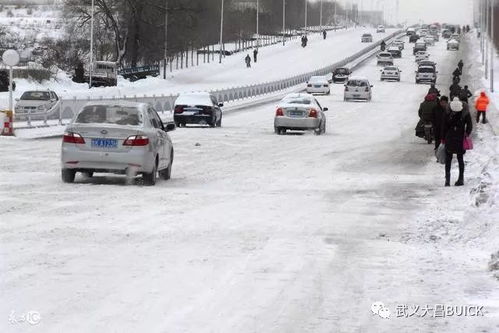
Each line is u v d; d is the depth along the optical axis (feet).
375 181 103.19
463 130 97.86
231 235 61.46
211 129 204.74
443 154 118.62
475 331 37.14
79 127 92.07
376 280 47.16
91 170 92.68
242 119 250.16
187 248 55.57
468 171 115.14
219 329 35.88
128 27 464.65
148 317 37.55
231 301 41.14
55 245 55.11
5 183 91.35
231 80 472.44
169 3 478.18
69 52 440.86
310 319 38.19
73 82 376.07
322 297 42.63
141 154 91.61
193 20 494.18
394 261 53.01
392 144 167.63
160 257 52.13
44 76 353.31
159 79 444.55
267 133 193.57
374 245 58.85
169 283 44.80
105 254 52.49
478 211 67.21
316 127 190.39
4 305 39.04
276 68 542.57
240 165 121.39
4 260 49.70
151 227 63.87
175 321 36.96
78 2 448.65
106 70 394.52
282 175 108.58
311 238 61.21
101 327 35.63
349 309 40.32
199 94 212.84
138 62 511.81
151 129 94.58
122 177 102.01
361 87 338.34
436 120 131.44
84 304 39.60
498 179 83.20
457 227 66.33
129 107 95.09
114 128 91.50
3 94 286.87
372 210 77.36
